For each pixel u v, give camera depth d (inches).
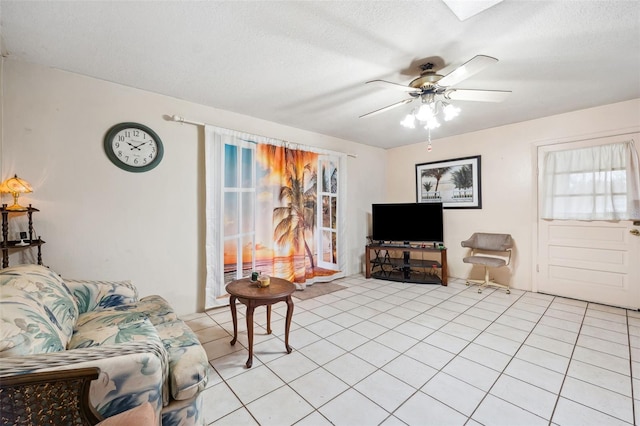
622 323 107.3
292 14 64.9
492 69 90.9
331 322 110.9
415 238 173.2
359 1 60.6
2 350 37.5
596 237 129.6
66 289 67.7
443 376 74.9
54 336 48.2
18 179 78.4
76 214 92.9
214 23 68.1
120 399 39.8
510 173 153.6
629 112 119.5
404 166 201.9
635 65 88.6
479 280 163.5
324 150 167.8
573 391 68.2
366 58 84.0
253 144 134.8
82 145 94.0
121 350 42.8
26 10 62.4
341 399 66.2
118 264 100.9
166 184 111.4
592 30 70.4
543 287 144.9
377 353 87.0
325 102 118.6
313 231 163.5
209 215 120.4
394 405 64.1
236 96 112.3
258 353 87.4
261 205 138.1
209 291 120.8
